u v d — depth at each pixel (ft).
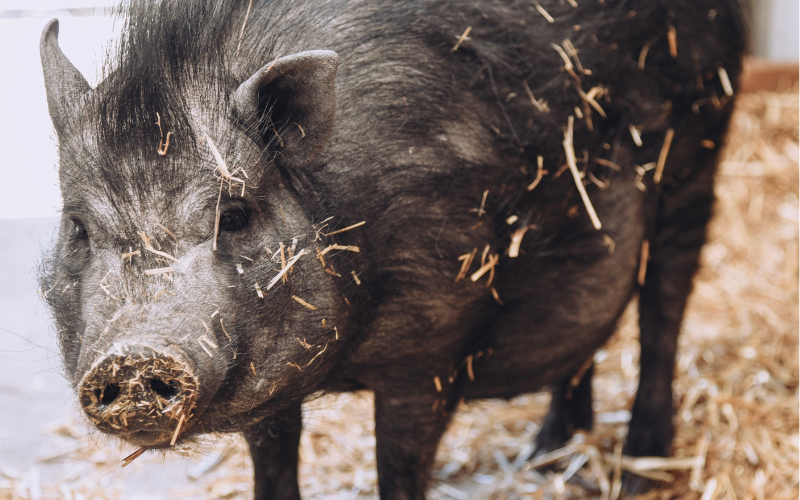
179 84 7.14
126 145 6.86
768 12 28.78
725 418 13.79
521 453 13.64
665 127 11.33
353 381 9.76
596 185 10.44
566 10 10.39
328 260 7.93
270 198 7.45
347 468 13.33
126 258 6.74
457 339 9.56
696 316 17.90
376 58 8.80
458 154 9.07
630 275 11.39
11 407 15.30
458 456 13.62
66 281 7.34
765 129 22.52
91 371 6.31
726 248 20.26
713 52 11.73
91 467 13.41
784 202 21.20
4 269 21.63
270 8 8.35
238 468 13.29
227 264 7.04
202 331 6.63
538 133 9.76
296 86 7.27
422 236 8.83
